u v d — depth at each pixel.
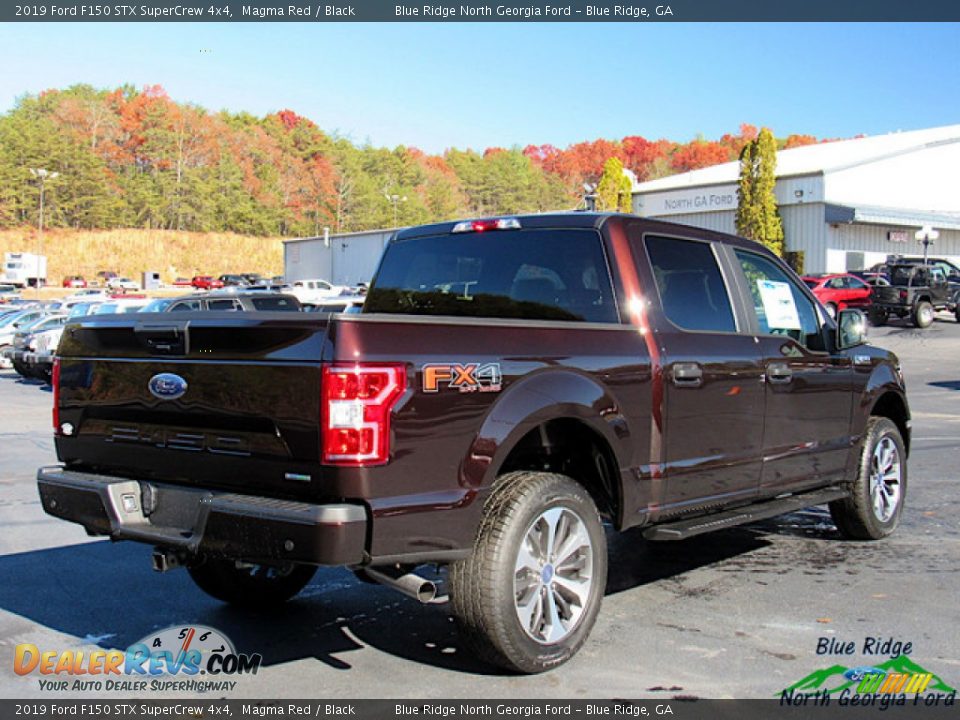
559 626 4.32
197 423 4.07
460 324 4.04
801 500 5.98
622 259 4.96
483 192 166.88
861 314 6.28
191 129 128.88
